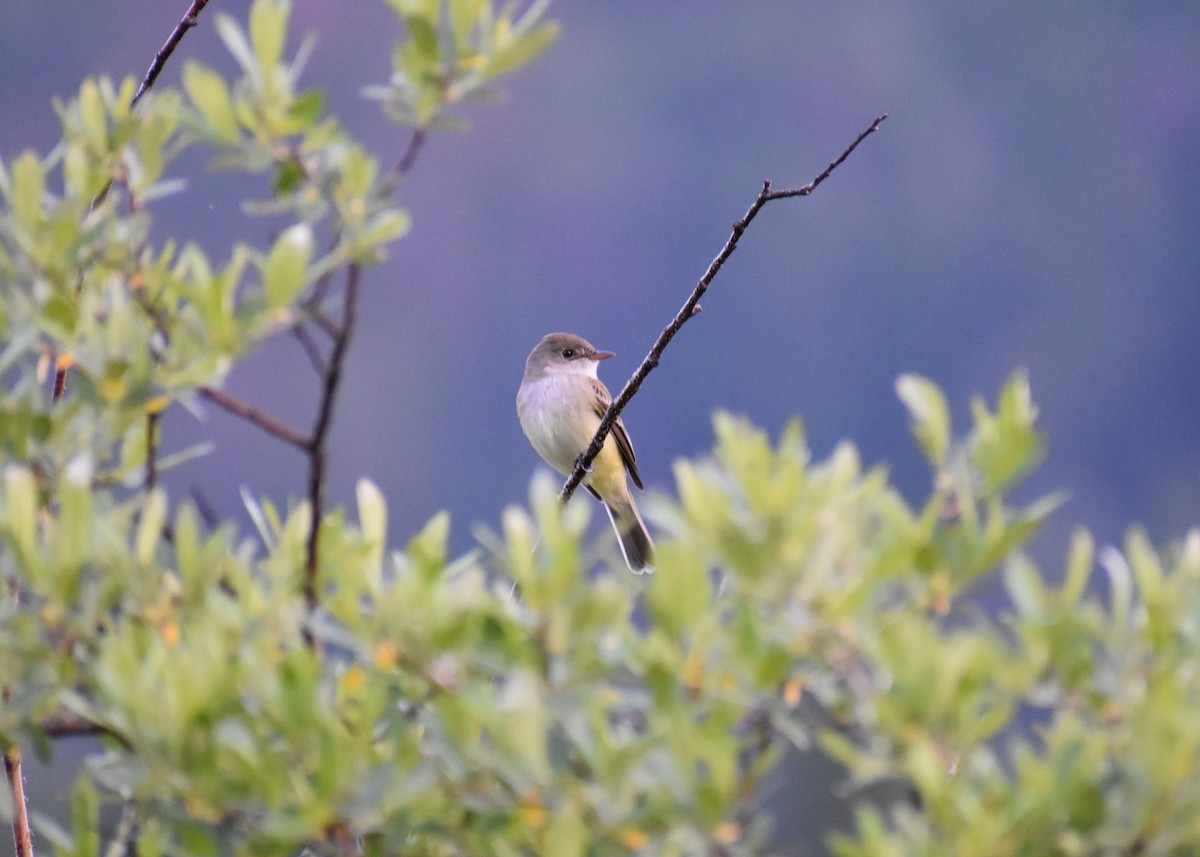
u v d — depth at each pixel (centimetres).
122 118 805
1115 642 672
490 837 626
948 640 637
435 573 657
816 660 639
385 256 744
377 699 654
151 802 641
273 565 702
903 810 627
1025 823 604
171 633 670
